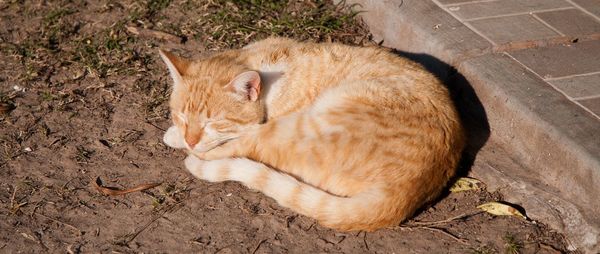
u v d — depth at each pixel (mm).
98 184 2135
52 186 2133
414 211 2070
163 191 2123
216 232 2059
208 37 2484
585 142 2076
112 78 2375
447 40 2316
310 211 2031
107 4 2590
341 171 2047
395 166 2031
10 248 2029
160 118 2277
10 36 2500
